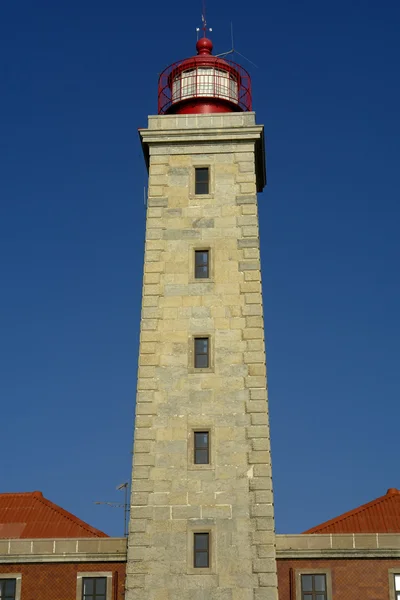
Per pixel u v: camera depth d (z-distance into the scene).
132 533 38.72
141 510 39.03
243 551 38.19
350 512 44.16
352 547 39.84
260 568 37.88
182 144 45.91
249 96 48.16
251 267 43.22
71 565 40.16
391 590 39.31
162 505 39.09
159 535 38.62
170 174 45.34
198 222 44.25
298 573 39.59
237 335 41.94
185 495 39.19
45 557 40.16
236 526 38.59
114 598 39.50
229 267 43.28
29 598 39.72
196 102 47.44
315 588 39.41
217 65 48.28
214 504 39.00
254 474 39.38
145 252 43.75
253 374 41.12
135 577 38.06
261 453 39.72
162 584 37.91
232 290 42.81
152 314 42.50
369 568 39.66
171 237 44.00
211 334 42.00
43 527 43.53
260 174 48.56
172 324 42.28
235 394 40.81
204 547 38.44
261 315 42.25
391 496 44.97
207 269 43.38
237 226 44.06
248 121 46.19
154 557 38.31
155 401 40.84
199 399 40.81
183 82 48.16
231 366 41.34
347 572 39.59
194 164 45.50
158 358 41.62
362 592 39.31
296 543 39.94
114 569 39.97
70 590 39.72
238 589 37.66
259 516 38.69
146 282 43.16
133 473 39.66
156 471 39.66
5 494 46.03
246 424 40.25
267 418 40.34
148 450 40.00
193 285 43.00
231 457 39.72
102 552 40.12
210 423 40.34
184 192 44.94
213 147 45.81
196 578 37.91
